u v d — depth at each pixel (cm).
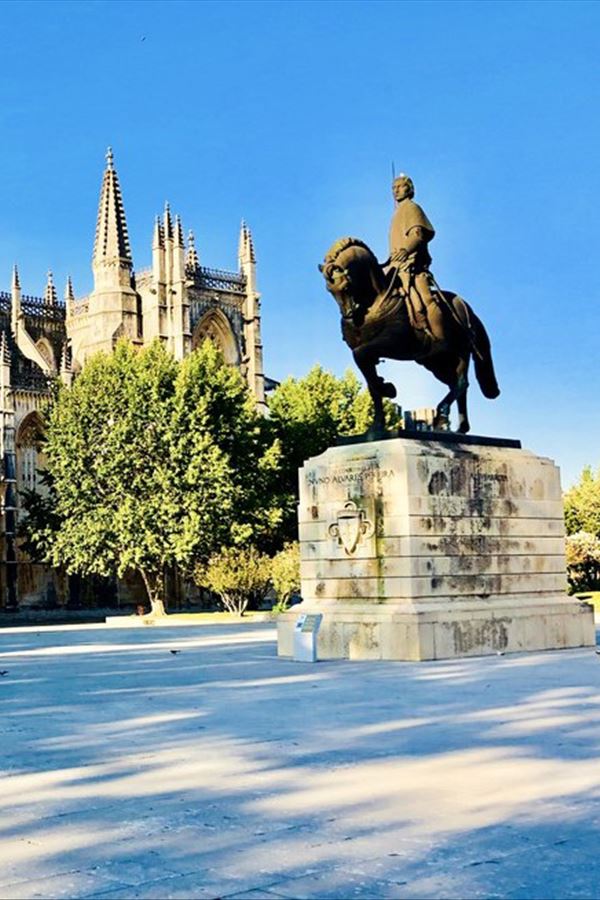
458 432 2923
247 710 1769
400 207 2852
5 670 2794
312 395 9919
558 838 905
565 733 1447
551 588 3002
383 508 2719
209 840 922
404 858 852
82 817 1018
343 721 1611
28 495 9550
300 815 1000
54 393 10212
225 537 7919
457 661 2583
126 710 1825
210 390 8406
